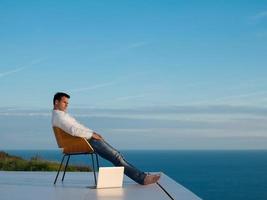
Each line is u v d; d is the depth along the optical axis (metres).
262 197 68.62
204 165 172.38
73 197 4.88
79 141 5.71
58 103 5.86
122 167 5.91
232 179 98.56
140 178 6.00
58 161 14.03
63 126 5.69
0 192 5.34
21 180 7.04
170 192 5.30
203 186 87.06
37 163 13.09
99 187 5.70
